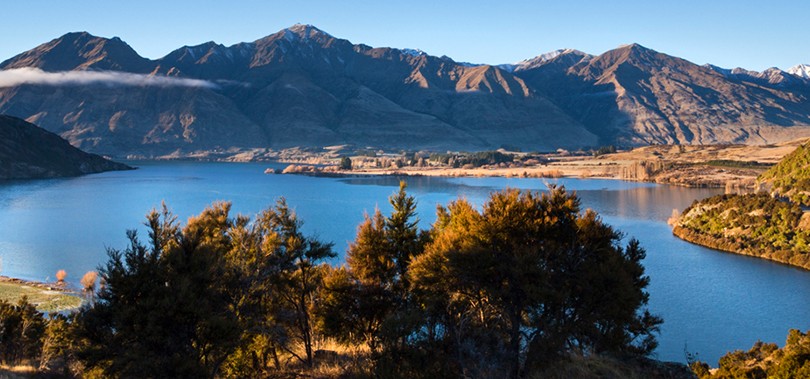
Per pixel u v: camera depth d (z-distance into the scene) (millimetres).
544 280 21250
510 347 22438
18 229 128750
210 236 29438
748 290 82938
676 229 126188
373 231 28281
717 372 32438
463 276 22516
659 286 84750
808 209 120062
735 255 104750
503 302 22531
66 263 94062
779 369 28156
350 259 28828
